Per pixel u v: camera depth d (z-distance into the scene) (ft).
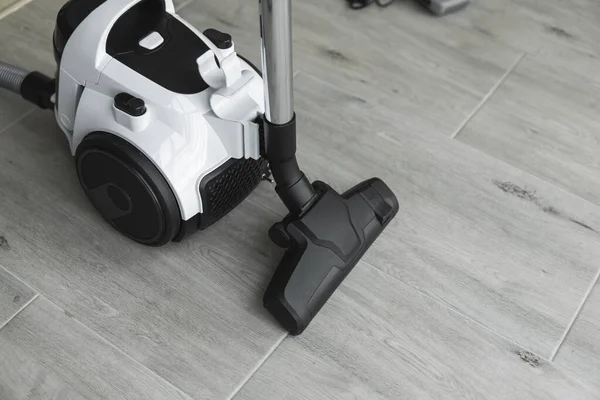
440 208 4.47
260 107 3.73
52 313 3.89
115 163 3.69
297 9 5.64
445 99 5.10
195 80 3.67
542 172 4.70
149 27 3.82
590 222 4.46
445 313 4.00
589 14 5.73
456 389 3.73
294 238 3.82
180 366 3.74
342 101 5.04
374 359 3.82
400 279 4.13
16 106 4.81
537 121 5.00
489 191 4.58
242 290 4.04
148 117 3.59
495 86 5.21
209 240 4.24
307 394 3.69
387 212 4.08
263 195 4.47
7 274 4.03
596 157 4.81
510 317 4.01
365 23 5.57
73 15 3.84
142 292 4.00
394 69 5.28
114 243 4.18
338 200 3.94
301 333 3.88
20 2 5.43
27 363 3.71
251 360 3.78
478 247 4.30
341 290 4.07
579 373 3.82
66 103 3.91
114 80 3.64
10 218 4.26
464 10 5.71
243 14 5.57
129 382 3.68
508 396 3.72
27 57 5.12
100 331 3.84
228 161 3.76
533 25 5.64
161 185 3.65
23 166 4.51
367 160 4.70
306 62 5.28
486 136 4.89
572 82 5.27
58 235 4.20
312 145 4.76
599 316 4.04
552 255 4.28
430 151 4.78
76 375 3.68
